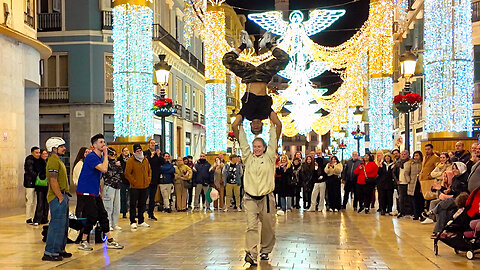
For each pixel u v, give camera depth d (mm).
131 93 15086
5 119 17984
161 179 16859
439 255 8961
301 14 25797
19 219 14516
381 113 20734
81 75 28625
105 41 28891
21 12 19312
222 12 21672
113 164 12258
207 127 21719
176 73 34906
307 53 28516
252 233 8234
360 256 8898
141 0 15125
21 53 19312
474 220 8578
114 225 12367
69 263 8336
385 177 16422
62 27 28656
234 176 17719
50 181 8578
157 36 29828
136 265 8133
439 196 11289
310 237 11234
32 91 22000
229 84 49719
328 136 89750
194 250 9461
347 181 18656
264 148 8508
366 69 29062
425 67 13375
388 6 20578
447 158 12508
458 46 12758
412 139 35406
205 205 18250
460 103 12789
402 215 15398
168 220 14578
